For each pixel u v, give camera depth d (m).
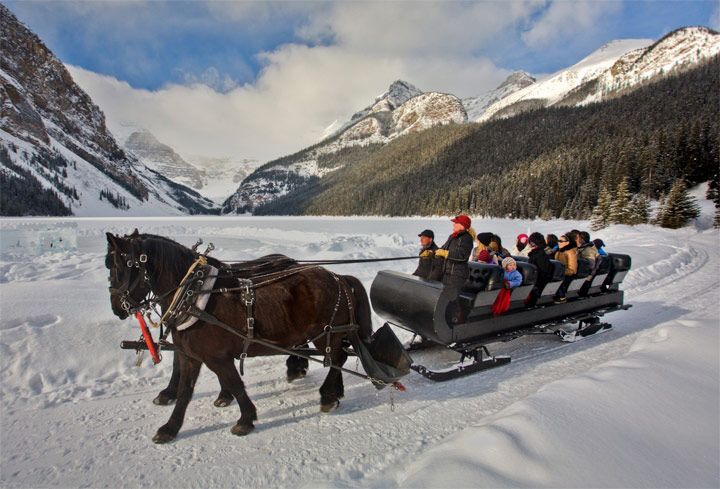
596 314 7.09
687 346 5.30
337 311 4.62
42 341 5.27
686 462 3.13
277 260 4.79
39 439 3.90
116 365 5.36
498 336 5.70
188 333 3.98
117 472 3.49
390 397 4.62
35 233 20.20
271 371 5.59
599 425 3.58
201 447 3.86
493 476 2.91
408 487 2.90
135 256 3.96
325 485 3.18
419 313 5.18
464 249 5.12
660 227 39.22
